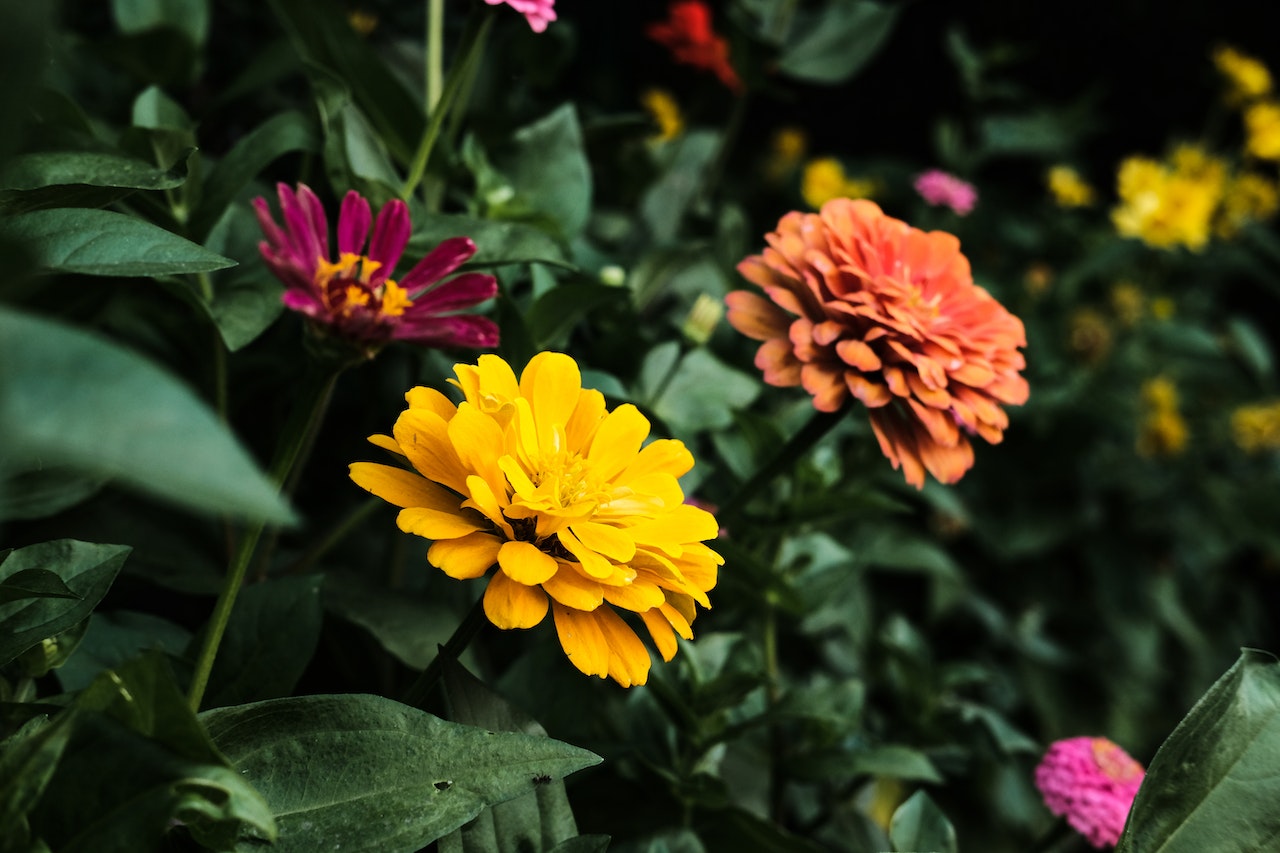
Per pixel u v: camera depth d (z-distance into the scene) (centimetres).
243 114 73
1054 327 127
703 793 54
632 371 61
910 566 90
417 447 42
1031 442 124
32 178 44
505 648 59
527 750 42
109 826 37
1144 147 185
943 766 69
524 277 61
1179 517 133
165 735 37
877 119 174
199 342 61
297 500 65
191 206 53
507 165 63
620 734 59
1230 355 153
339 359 41
